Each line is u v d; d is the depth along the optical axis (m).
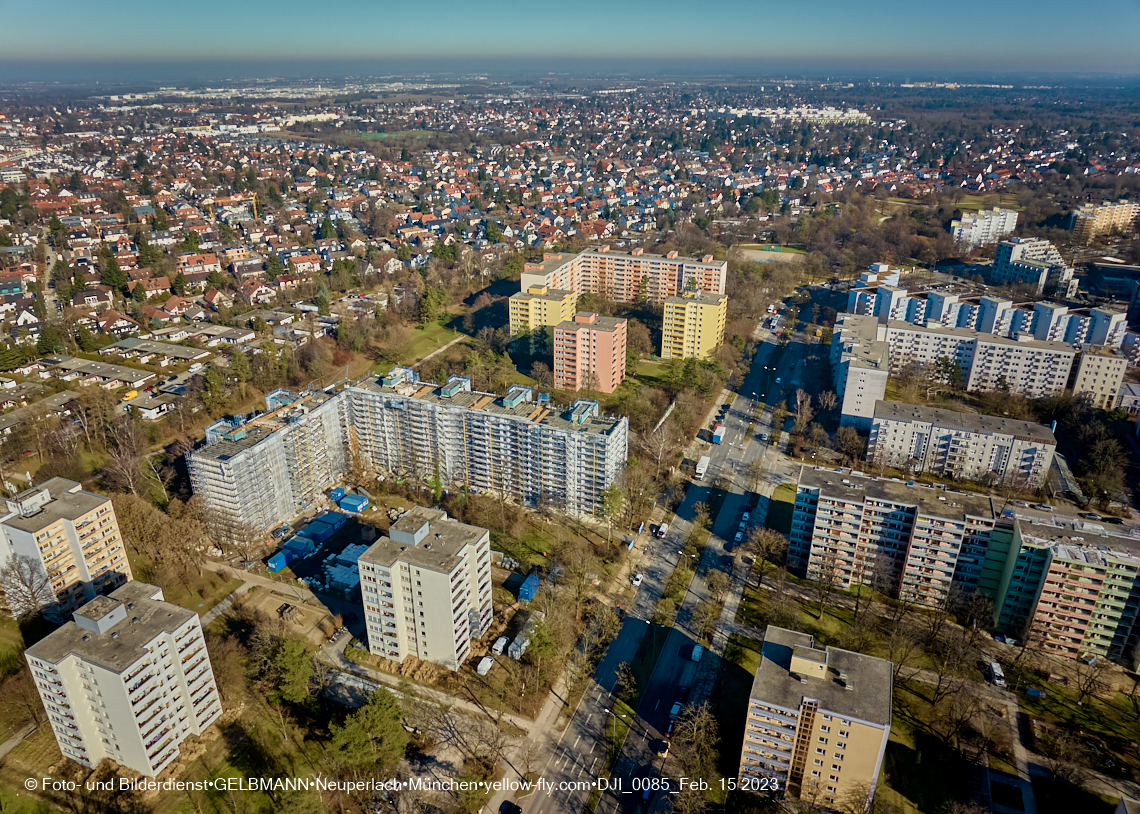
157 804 160.88
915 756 172.75
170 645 165.75
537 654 189.88
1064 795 163.38
